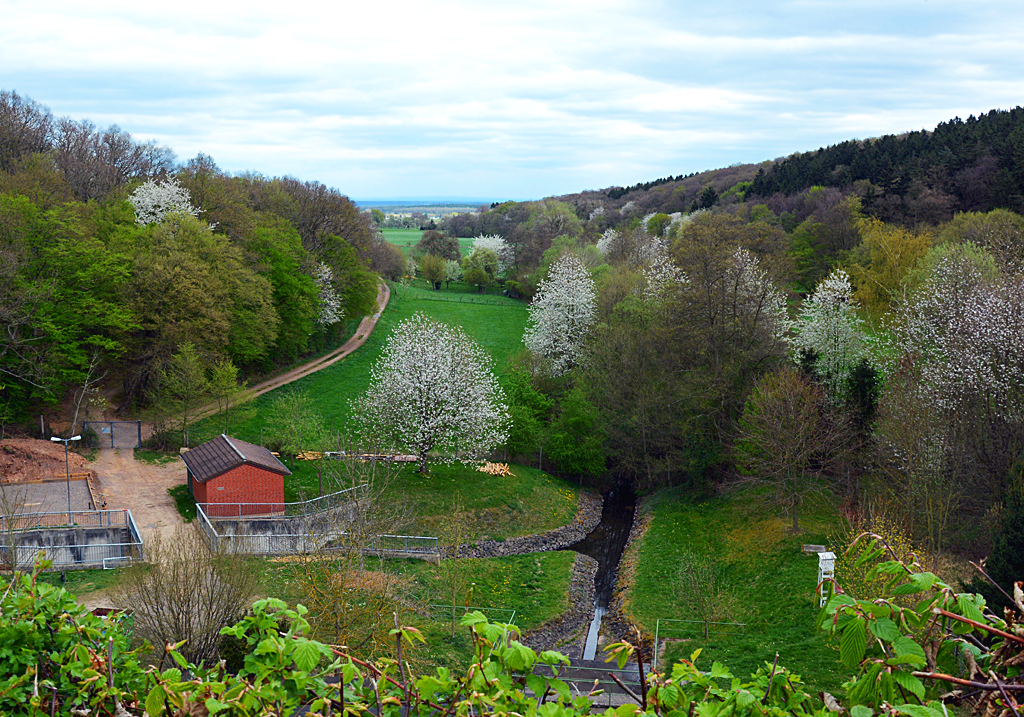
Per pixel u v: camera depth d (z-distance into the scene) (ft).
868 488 147.43
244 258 230.48
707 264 180.14
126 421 190.19
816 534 138.00
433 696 19.48
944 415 124.36
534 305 254.27
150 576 80.28
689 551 146.51
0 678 22.34
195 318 191.83
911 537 112.78
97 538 125.18
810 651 102.06
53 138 270.87
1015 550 81.82
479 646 19.53
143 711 21.74
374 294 321.93
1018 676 16.90
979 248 207.41
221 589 72.64
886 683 16.51
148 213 228.43
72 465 159.53
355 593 98.99
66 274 181.98
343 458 161.58
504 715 17.67
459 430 179.22
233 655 67.10
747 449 155.63
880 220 316.40
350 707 19.19
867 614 17.29
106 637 23.99
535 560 151.84
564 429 202.08
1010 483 105.19
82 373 181.37
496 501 172.86
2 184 196.54
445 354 181.47
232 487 142.61
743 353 176.35
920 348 146.51
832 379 174.70
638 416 191.31
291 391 232.32
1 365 166.61
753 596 124.47
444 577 131.34
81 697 21.47
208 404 198.29
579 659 111.14
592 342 226.58
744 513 155.63
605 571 153.48
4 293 163.02
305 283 259.60
